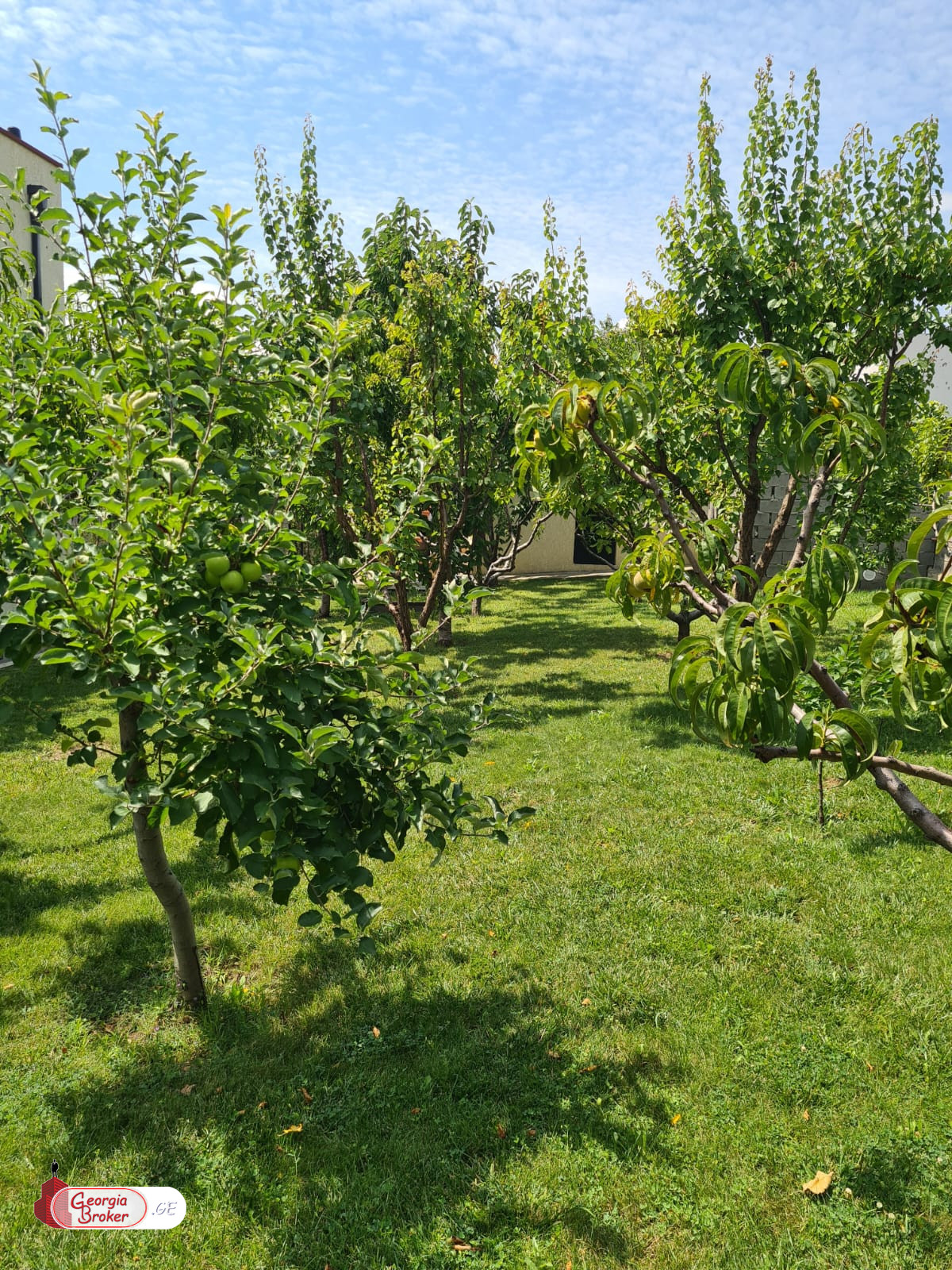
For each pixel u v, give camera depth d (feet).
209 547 10.88
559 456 8.48
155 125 13.12
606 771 27.27
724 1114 12.61
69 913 18.85
